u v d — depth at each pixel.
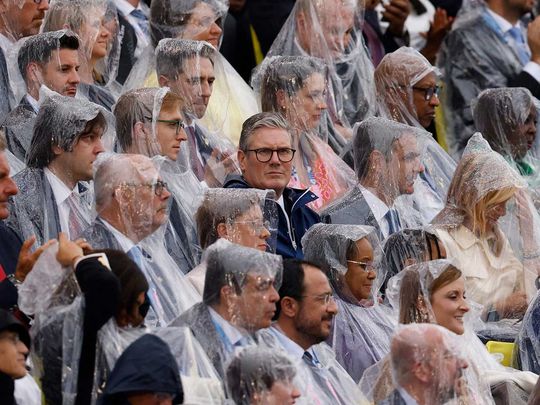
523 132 37.72
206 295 24.03
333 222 31.30
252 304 23.88
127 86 34.22
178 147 29.80
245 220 27.47
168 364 20.81
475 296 30.91
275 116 30.17
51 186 26.97
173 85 32.62
